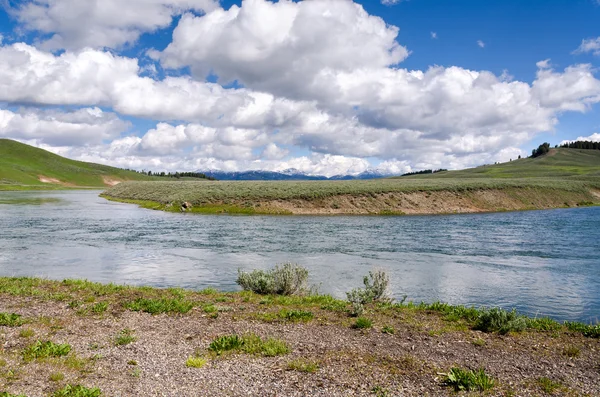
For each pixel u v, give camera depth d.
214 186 90.88
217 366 9.20
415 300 19.12
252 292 18.17
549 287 21.72
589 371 9.45
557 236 41.06
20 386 7.71
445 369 9.36
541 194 85.94
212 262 28.05
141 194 102.88
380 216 63.00
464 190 79.19
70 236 39.81
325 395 7.83
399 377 8.80
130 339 10.83
